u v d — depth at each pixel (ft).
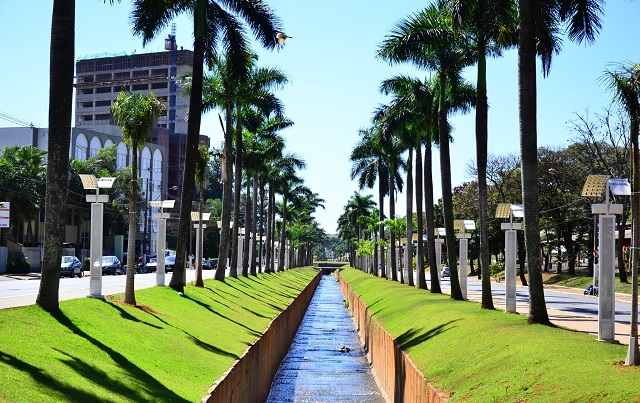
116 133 340.80
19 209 207.31
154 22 100.17
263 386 77.77
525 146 64.64
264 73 150.20
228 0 103.40
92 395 34.71
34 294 89.20
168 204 100.78
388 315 103.14
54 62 55.26
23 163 217.15
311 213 468.34
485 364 48.78
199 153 116.57
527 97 65.21
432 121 132.05
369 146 217.56
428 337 69.21
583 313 93.81
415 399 56.18
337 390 86.02
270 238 287.89
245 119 172.04
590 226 229.86
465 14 76.38
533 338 51.24
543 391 37.81
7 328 42.27
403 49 96.58
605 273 51.37
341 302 251.39
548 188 223.92
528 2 65.82
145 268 234.79
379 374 91.15
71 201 255.09
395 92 130.00
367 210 373.61
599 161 193.98
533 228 63.52
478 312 76.54
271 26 104.27
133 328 56.08
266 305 120.47
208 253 370.53
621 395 32.91
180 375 46.50
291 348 126.52
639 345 47.60
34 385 32.76
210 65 109.91
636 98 46.70
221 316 85.51
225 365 54.39
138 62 492.95
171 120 479.41
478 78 87.86
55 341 43.32
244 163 194.90
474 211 248.11
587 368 39.52
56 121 54.75
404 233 219.82
